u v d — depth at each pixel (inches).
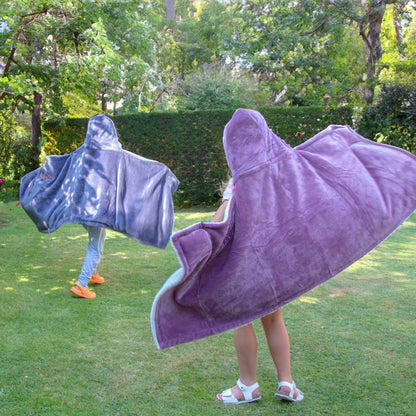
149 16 574.6
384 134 488.1
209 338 151.0
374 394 114.9
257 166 102.5
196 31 1133.7
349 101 524.1
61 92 561.6
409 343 146.3
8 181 518.6
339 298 193.6
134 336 152.0
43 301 187.0
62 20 518.9
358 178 104.4
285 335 110.4
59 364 130.6
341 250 100.0
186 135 478.6
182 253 90.4
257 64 584.1
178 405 109.9
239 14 589.6
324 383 120.5
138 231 202.7
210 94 564.1
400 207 102.4
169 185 212.2
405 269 241.6
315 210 100.9
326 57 570.9
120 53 566.6
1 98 549.0
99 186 197.9
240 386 111.1
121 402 111.1
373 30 564.7
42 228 202.7
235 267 98.8
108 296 196.2
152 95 608.1
